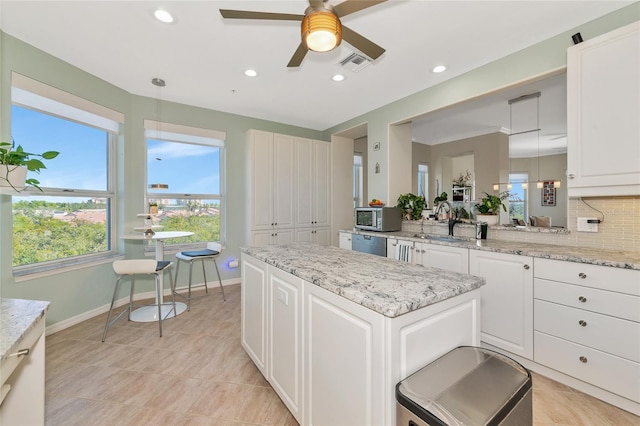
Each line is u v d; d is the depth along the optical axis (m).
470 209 3.12
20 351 0.87
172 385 1.80
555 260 1.81
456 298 1.12
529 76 2.28
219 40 2.23
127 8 1.87
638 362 1.51
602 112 1.76
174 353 2.19
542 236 2.34
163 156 3.63
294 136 4.34
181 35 2.16
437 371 0.94
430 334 1.02
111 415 1.54
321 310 1.22
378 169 3.72
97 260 2.91
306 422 1.34
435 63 2.56
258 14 1.41
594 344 1.66
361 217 3.62
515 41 2.23
